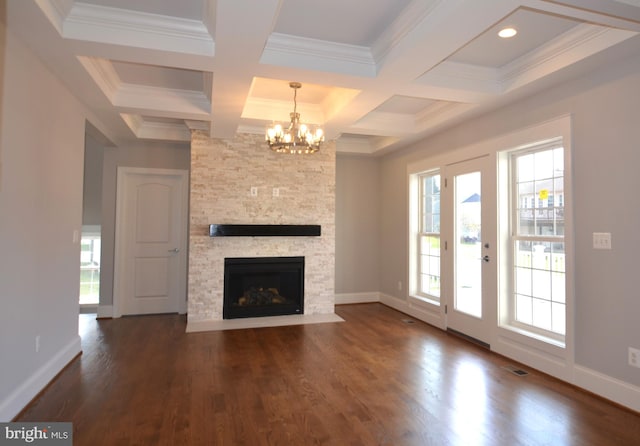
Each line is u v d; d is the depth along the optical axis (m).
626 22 2.23
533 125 3.39
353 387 2.96
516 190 3.75
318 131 3.62
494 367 3.40
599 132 2.83
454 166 4.51
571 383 3.01
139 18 2.51
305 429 2.35
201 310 4.78
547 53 2.92
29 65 2.59
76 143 3.52
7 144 2.34
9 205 2.37
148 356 3.62
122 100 3.73
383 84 3.21
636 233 2.59
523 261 3.65
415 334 4.43
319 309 5.22
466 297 4.35
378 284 6.41
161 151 5.41
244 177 4.89
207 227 4.77
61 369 3.21
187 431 2.31
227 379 3.09
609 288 2.75
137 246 5.38
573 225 3.02
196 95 3.89
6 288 2.34
